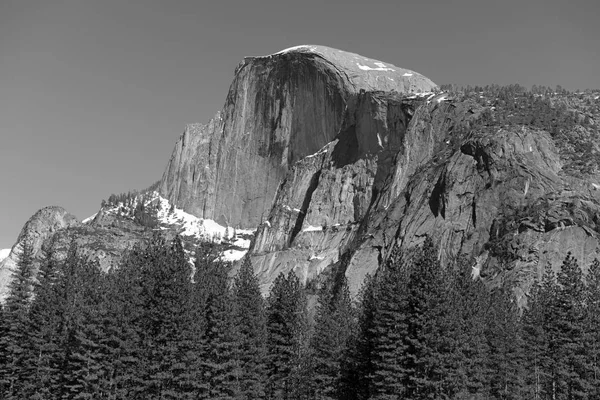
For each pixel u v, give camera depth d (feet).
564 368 310.24
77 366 333.42
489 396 314.96
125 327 323.98
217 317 326.24
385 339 305.53
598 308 319.27
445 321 298.15
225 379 321.32
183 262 347.15
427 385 293.43
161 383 314.76
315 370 339.98
